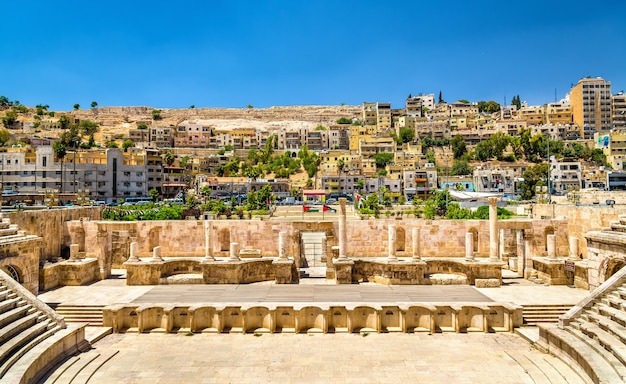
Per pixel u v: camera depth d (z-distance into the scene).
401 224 45.81
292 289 34.69
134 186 126.62
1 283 25.95
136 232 45.47
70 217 45.53
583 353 21.39
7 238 31.30
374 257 45.22
